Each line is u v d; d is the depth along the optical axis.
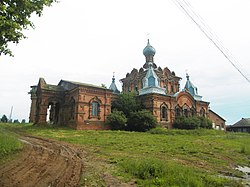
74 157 13.66
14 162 10.45
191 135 32.59
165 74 53.50
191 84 52.84
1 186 7.09
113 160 12.89
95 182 8.59
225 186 8.91
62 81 42.94
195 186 8.16
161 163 10.55
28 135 25.12
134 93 43.59
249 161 16.27
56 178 8.59
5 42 8.78
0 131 22.08
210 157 16.28
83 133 28.59
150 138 25.22
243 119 71.31
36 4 9.30
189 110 46.31
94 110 36.66
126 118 36.94
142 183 8.47
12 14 8.41
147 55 53.78
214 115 58.19
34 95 55.44
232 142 26.47
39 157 12.51
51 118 45.06
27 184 7.59
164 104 41.56
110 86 58.62
